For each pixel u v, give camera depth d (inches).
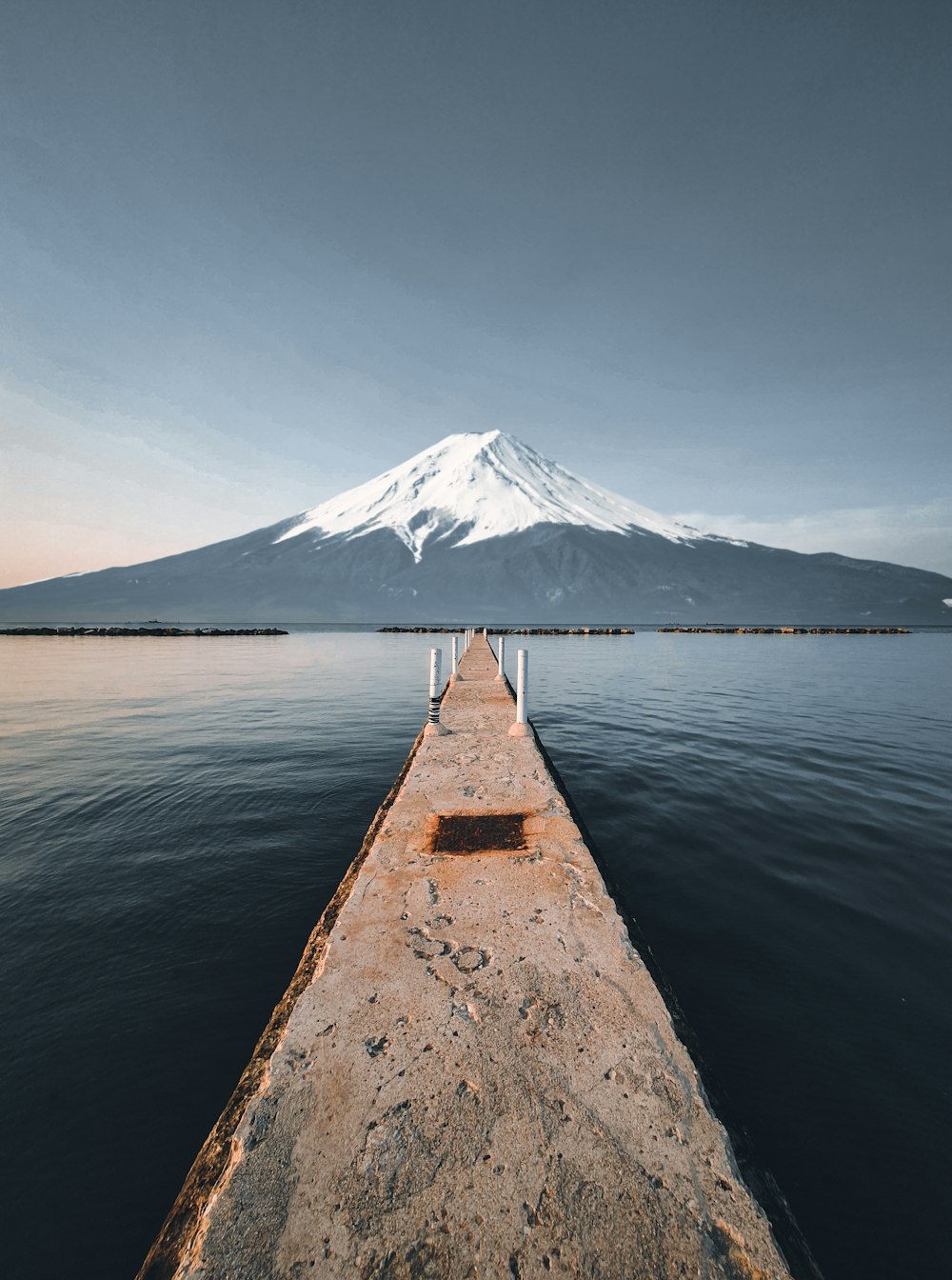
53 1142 121.0
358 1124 83.0
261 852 274.7
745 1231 69.4
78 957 186.5
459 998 112.7
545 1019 106.4
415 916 146.8
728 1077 131.3
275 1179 74.8
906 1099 125.4
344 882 194.4
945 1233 98.8
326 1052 97.7
